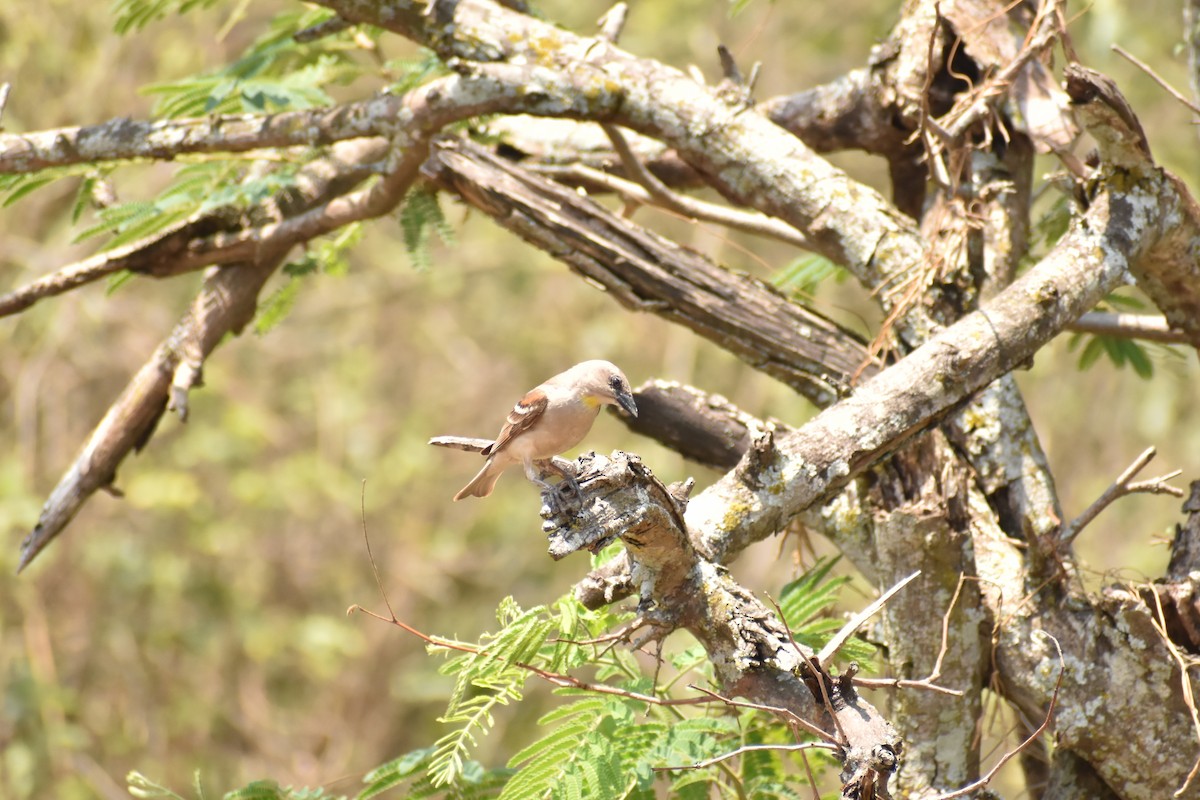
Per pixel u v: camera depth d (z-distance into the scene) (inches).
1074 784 327.0
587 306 1008.2
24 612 846.5
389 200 412.2
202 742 898.1
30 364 855.1
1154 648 313.3
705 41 912.9
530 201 371.9
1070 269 329.1
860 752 247.6
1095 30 711.7
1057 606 326.6
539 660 301.1
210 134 411.5
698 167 389.7
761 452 292.8
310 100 421.1
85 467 434.0
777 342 367.6
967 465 347.9
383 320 1038.4
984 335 316.8
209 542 916.0
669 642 742.5
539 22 393.1
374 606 968.3
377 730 938.1
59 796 810.8
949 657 320.5
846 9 916.6
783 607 325.4
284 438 997.2
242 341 1001.5
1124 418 821.2
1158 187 339.9
